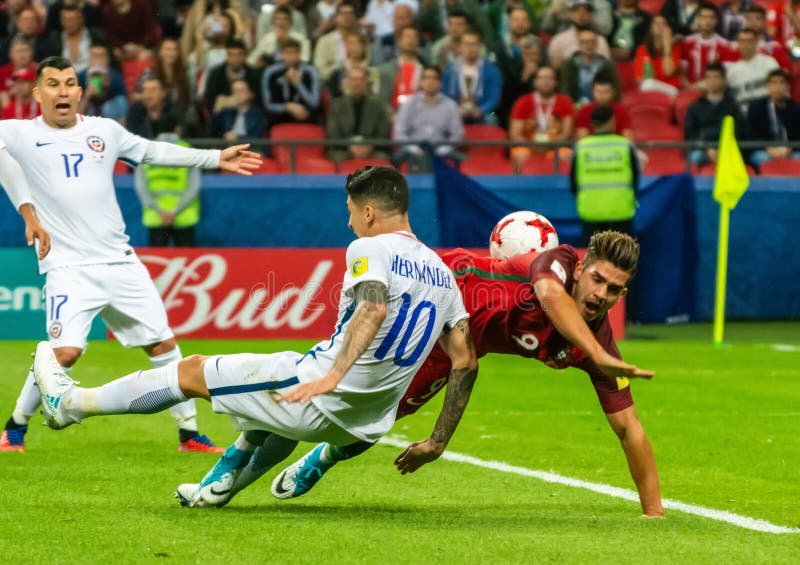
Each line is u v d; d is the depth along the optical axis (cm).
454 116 4859
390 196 1545
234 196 4766
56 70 2156
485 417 2738
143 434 2467
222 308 4159
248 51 5312
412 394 1770
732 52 5469
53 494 1797
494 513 1717
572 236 4819
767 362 3769
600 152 4478
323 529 1555
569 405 2928
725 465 2175
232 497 1716
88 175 2175
